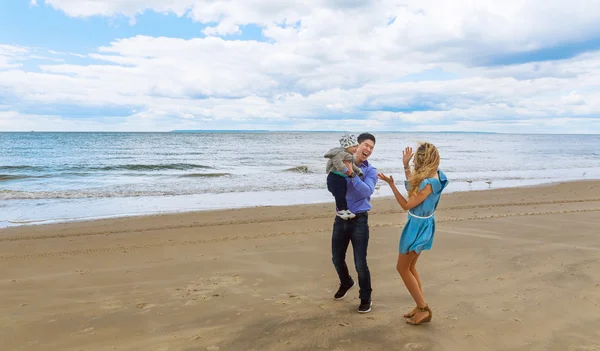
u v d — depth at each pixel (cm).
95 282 490
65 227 845
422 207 336
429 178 327
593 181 1745
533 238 668
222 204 1175
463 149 5406
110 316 382
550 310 377
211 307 402
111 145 5525
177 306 406
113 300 427
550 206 1053
